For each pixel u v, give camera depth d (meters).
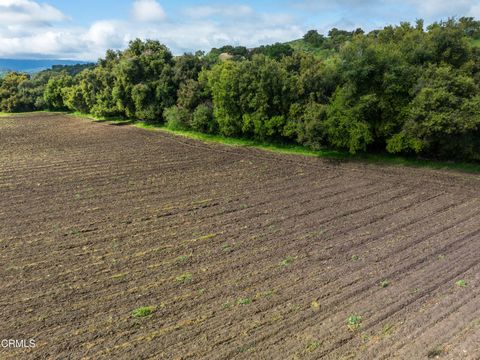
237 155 32.03
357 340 9.62
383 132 27.27
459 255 14.05
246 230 16.80
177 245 15.34
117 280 12.73
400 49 27.83
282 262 13.80
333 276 12.80
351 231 16.58
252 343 9.66
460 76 24.78
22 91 83.31
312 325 10.30
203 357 9.23
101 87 58.16
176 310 11.08
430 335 9.60
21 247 15.17
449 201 20.06
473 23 35.59
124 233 16.52
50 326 10.46
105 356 9.31
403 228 16.78
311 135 29.50
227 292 11.95
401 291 11.77
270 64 32.56
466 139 24.73
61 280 12.75
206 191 22.53
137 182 24.42
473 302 10.91
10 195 21.66
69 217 18.41
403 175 24.98
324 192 22.11
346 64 27.42
